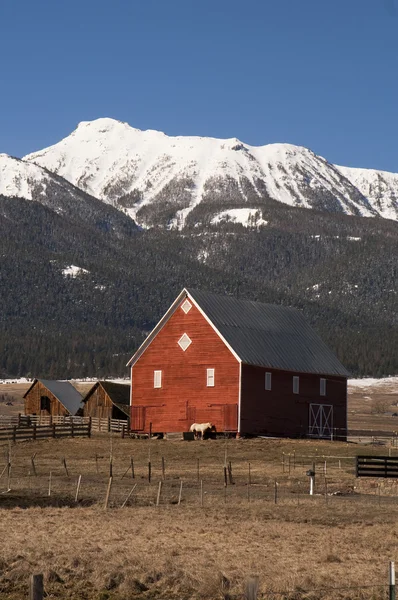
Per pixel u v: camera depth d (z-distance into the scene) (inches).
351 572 2603.3
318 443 6668.3
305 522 3585.1
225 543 3024.1
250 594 2014.0
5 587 2429.9
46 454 6279.5
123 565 2603.3
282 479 5024.6
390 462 4995.1
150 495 4301.2
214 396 7130.9
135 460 5974.4
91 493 4375.0
